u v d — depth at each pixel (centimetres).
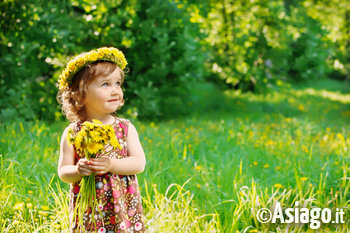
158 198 326
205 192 363
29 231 287
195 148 516
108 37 766
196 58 895
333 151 500
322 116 925
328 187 374
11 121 645
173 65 898
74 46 709
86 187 219
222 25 923
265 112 995
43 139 501
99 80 224
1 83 725
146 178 378
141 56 880
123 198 230
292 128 723
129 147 238
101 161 213
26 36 683
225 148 528
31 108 729
